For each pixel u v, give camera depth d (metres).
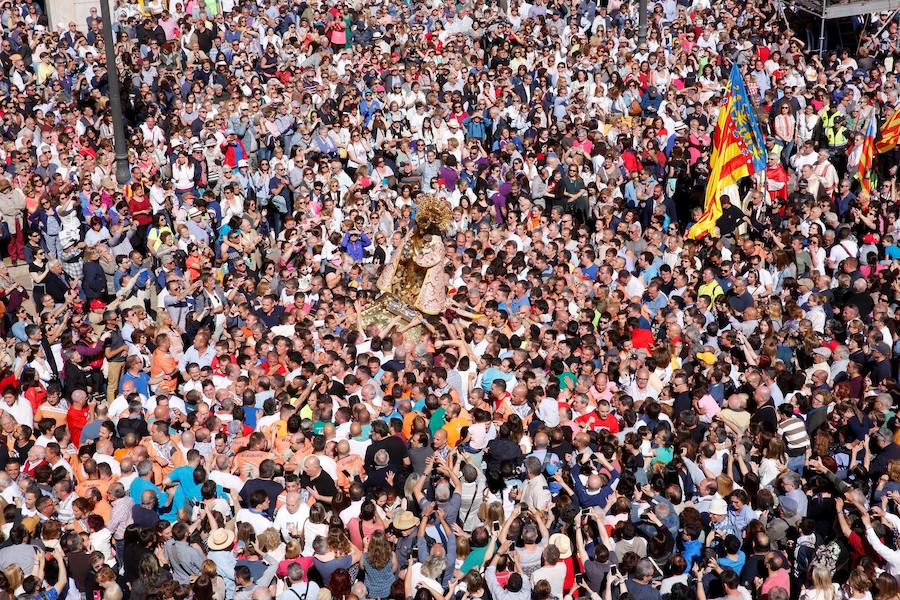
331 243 33.38
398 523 19.91
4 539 19.70
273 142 40.94
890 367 26.06
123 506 20.03
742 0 53.03
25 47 46.94
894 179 39.25
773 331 27.80
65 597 19.08
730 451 22.08
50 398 24.83
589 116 43.69
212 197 37.66
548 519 19.88
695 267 32.03
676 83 45.84
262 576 19.00
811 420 24.03
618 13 51.69
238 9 49.88
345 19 49.50
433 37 49.06
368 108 43.53
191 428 23.23
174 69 46.19
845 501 21.06
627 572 18.48
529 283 30.14
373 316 29.36
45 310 28.44
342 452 21.70
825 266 32.72
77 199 34.31
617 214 36.19
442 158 39.16
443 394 23.94
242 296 30.20
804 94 43.19
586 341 26.09
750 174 36.19
